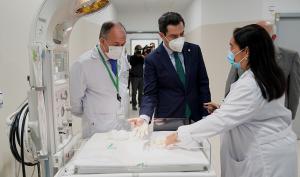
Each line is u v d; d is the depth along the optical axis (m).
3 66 1.69
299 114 3.80
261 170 1.20
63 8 1.25
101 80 1.76
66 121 1.41
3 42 1.70
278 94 1.15
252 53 1.17
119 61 1.86
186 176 1.02
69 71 1.61
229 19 4.69
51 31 1.26
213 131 1.17
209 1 4.88
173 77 1.77
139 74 5.86
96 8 1.48
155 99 1.81
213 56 4.93
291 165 1.25
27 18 2.06
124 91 1.94
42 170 1.22
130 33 8.67
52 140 1.20
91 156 1.12
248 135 1.24
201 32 5.08
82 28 3.76
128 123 1.72
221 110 1.18
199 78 1.88
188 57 1.80
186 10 7.57
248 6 4.42
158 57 1.78
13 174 1.80
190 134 1.20
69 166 1.14
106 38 1.64
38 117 1.17
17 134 1.30
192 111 1.83
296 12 4.00
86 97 1.78
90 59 1.73
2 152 1.66
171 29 1.67
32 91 1.17
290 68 2.16
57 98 1.28
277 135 1.22
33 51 1.14
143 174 1.03
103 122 1.78
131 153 1.16
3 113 1.68
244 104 1.14
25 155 1.36
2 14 1.69
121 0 6.53
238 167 1.27
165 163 1.05
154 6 7.47
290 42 4.00
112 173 1.05
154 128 1.55
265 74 1.15
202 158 1.10
